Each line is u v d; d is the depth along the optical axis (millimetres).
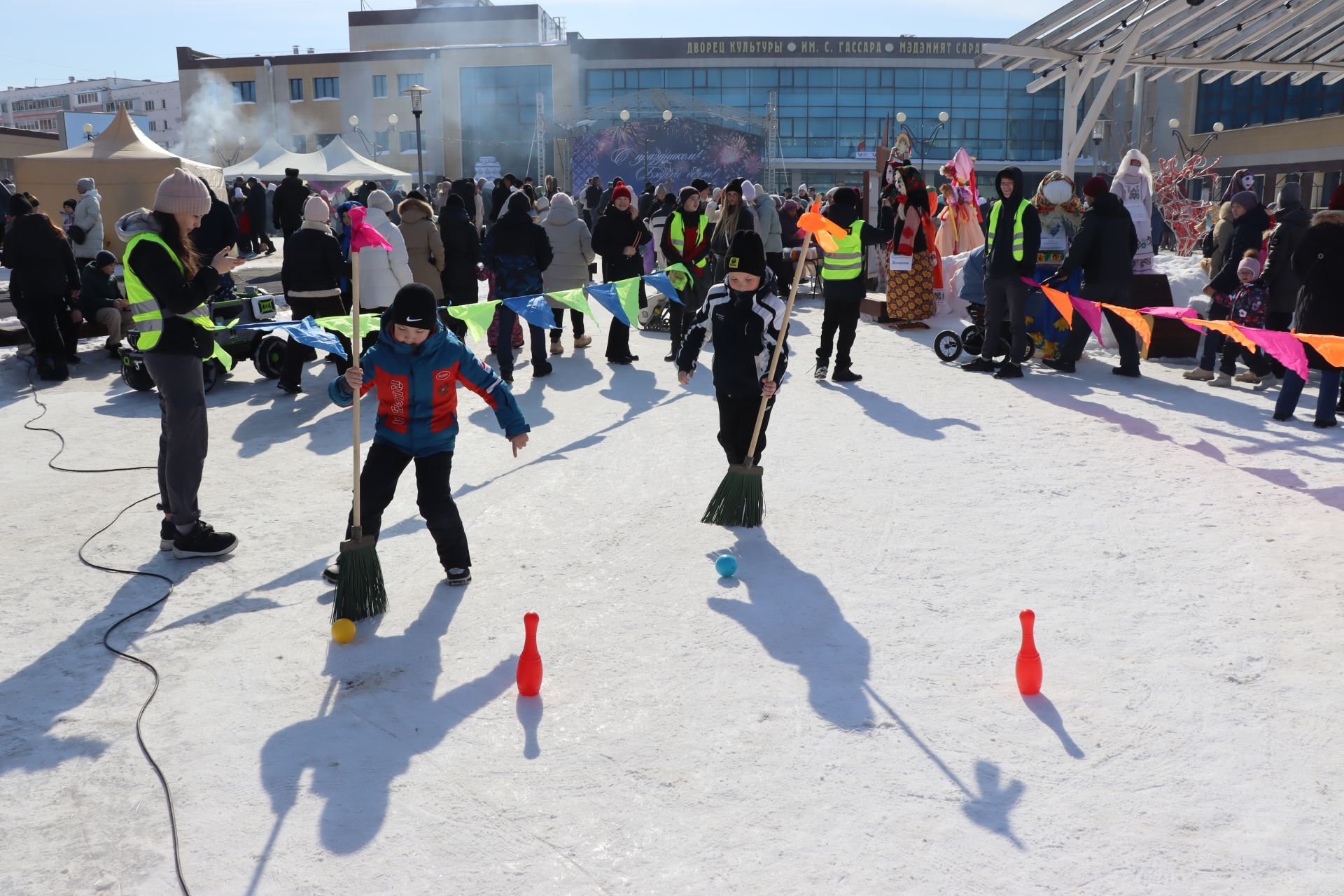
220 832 3029
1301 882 2707
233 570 5223
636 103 41625
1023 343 9734
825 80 49375
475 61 52250
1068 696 3734
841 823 3010
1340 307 7422
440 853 2912
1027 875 2762
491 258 9625
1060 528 5551
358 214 4391
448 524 4812
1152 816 3010
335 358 10273
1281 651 4043
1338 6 15078
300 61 55062
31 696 3898
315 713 3734
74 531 5871
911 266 12758
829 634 4305
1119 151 45938
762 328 5707
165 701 3840
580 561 5223
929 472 6652
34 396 9625
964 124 49312
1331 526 5445
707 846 2918
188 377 5180
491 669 4051
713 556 5246
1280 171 38406
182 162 20312
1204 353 9445
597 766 3340
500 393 4797
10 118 139000
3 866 2893
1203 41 16375
